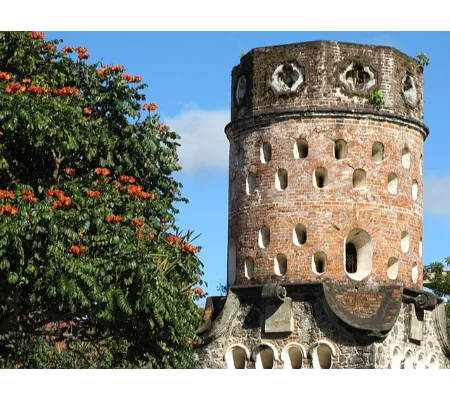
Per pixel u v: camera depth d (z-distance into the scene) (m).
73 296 30.75
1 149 32.50
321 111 51.66
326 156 51.62
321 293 49.62
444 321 53.88
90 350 42.78
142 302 32.12
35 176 34.44
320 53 52.12
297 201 51.62
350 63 52.31
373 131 52.19
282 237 51.66
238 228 53.47
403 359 50.41
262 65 53.19
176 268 34.50
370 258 51.22
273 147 52.50
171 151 37.31
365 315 50.00
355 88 52.28
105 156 35.22
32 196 31.14
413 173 53.53
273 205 52.09
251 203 52.94
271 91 52.78
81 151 34.41
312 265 51.03
